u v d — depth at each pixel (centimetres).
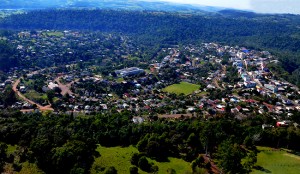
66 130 18312
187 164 16550
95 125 19800
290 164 17200
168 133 19212
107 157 16538
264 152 18600
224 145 15912
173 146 18338
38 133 17188
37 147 15325
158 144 17212
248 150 18662
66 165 15062
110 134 18775
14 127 17888
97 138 18612
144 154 17162
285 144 19600
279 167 16800
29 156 15362
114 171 14788
